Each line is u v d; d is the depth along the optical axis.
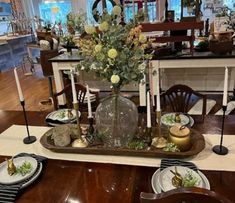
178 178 1.01
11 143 1.45
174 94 1.90
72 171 1.16
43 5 7.02
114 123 1.27
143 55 1.12
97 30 1.16
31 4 7.07
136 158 1.23
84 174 1.13
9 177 1.10
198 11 2.65
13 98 4.40
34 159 1.22
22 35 6.46
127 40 1.12
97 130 1.35
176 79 3.43
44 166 1.20
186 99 1.88
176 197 0.72
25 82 5.32
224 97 1.18
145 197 0.73
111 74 1.13
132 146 1.26
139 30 1.12
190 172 1.07
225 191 0.97
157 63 2.77
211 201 0.70
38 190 1.04
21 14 6.96
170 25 2.58
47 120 1.68
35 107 3.88
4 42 6.11
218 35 2.64
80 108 2.06
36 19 6.16
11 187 1.04
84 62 1.17
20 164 1.19
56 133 1.33
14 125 1.69
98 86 3.53
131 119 1.28
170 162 1.16
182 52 2.89
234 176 1.06
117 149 1.25
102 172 1.14
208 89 3.38
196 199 0.71
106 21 1.10
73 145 1.32
